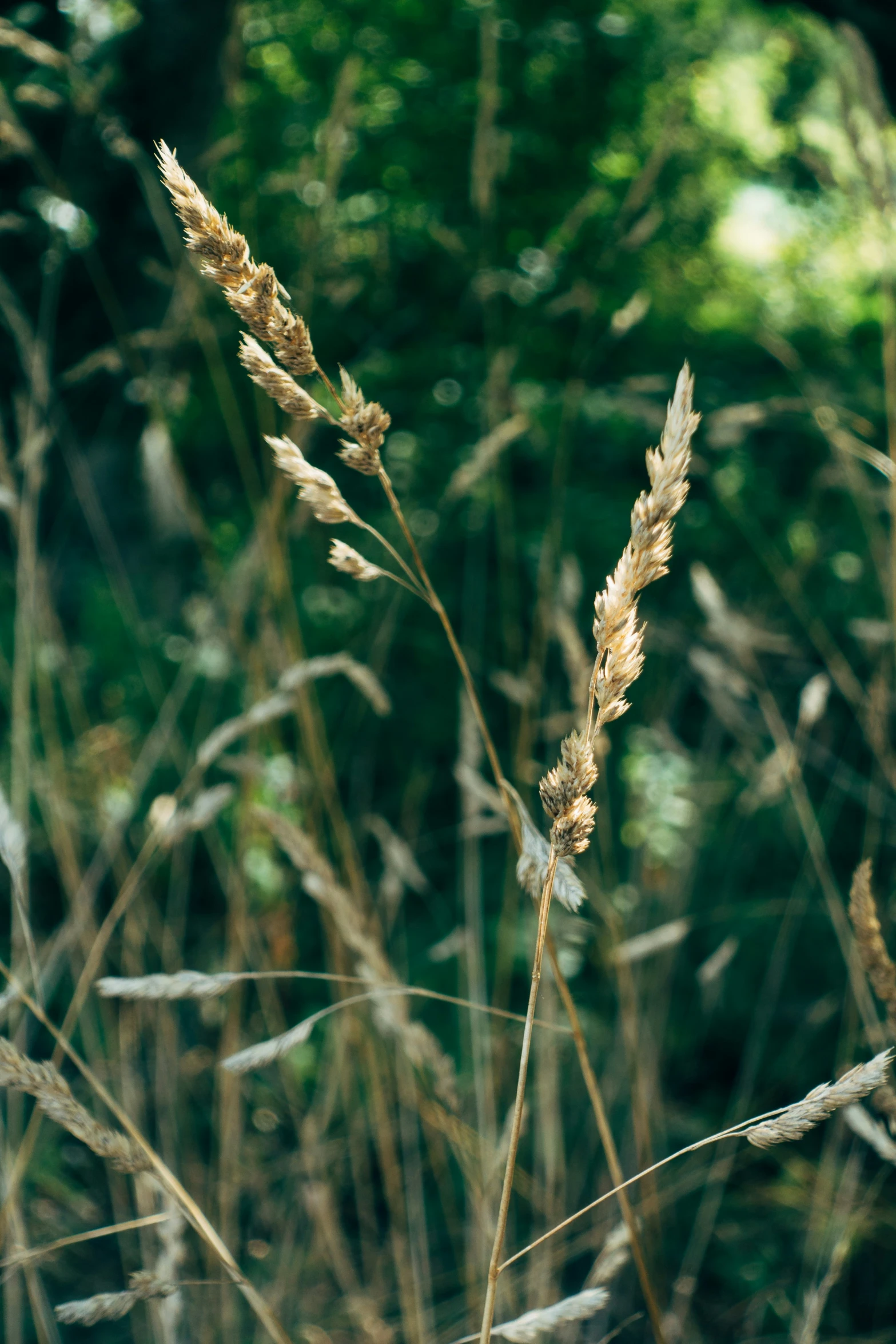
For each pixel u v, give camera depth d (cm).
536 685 111
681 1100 146
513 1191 107
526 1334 54
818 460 221
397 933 156
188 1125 118
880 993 60
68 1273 115
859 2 155
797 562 176
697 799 133
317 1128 105
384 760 201
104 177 143
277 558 99
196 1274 105
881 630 106
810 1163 129
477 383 252
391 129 281
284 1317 100
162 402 141
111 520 172
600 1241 101
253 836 135
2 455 95
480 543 190
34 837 142
